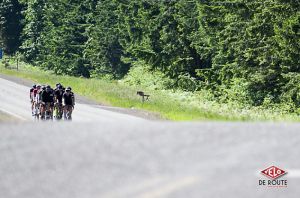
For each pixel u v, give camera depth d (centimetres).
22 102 13762
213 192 6084
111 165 7231
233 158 7200
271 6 14925
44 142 8406
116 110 12912
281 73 14600
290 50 14338
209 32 17550
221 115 12438
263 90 15525
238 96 15975
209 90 17275
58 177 6944
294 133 8694
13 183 6794
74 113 12156
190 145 8012
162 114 12250
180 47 19275
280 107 14650
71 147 8062
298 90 14250
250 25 15462
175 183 6369
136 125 9862
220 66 17112
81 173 6975
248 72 15625
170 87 19612
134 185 6412
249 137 8344
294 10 14750
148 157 7406
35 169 7156
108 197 6269
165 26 19475
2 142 8394
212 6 17162
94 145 8144
